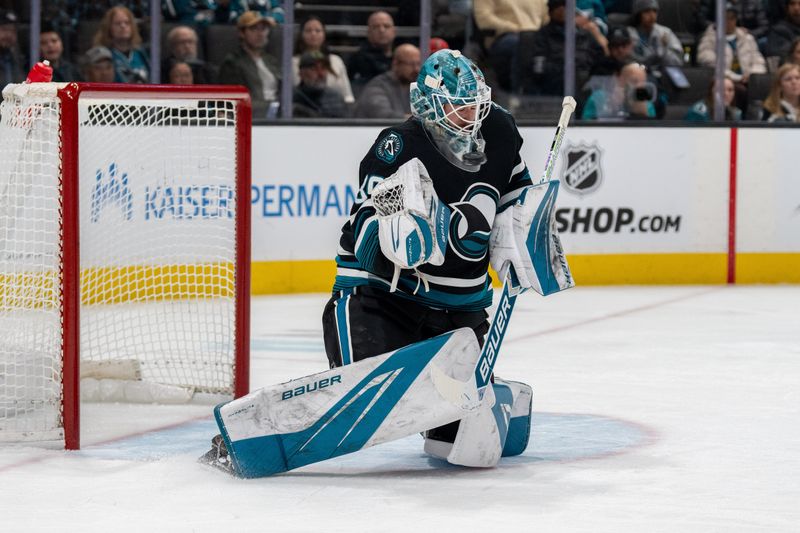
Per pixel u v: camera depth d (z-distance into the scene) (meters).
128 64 20.72
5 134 10.12
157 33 20.77
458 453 8.75
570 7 22.33
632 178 22.56
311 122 21.00
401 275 8.78
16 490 8.31
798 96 23.33
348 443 8.66
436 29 22.36
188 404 11.66
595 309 19.17
